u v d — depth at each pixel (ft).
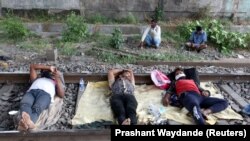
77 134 12.57
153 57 26.08
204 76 20.04
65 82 18.94
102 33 32.73
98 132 12.72
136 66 24.13
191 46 29.53
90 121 14.82
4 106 16.02
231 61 26.71
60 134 12.49
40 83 15.90
